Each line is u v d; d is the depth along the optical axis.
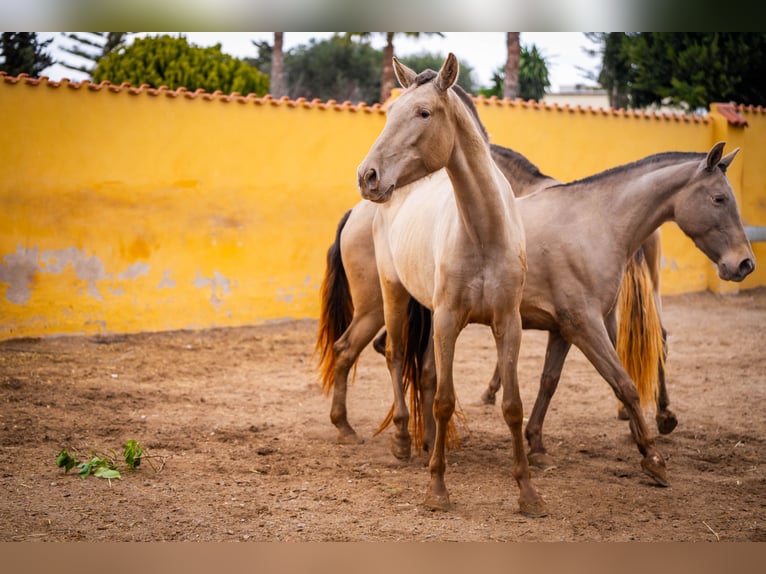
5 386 6.56
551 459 5.05
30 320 8.55
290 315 10.27
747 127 13.12
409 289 4.73
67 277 8.77
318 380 7.48
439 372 4.11
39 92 8.53
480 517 4.09
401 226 4.78
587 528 3.95
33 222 8.55
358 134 10.65
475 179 3.82
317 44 35.81
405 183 3.70
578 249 4.79
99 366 7.62
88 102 8.82
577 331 4.78
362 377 7.80
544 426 6.04
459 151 3.81
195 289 9.58
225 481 4.61
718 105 13.03
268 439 5.58
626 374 4.70
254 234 9.96
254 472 4.81
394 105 3.72
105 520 3.95
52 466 4.77
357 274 5.55
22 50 18.28
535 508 4.09
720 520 4.09
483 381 7.62
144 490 4.41
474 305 4.01
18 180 8.45
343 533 3.84
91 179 8.87
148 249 9.26
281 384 7.34
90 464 4.63
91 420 5.82
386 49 21.09
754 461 5.16
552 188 5.14
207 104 9.56
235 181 9.80
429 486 4.26
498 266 3.94
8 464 4.77
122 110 9.03
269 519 4.02
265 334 9.57
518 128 11.41
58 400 6.30
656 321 5.39
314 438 5.65
